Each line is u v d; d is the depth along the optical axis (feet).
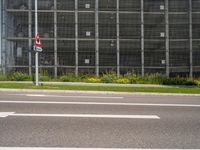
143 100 39.65
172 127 21.79
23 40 104.78
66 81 81.97
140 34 107.96
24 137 18.22
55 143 17.03
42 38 104.47
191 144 17.26
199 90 55.52
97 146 16.57
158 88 59.41
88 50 106.11
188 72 107.86
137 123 23.04
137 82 80.38
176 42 108.78
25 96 42.14
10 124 21.85
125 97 43.91
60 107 30.91
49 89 52.75
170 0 108.58
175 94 49.39
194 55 108.58
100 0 107.04
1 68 103.30
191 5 108.47
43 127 21.02
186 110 30.32
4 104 32.60
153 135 19.30
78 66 105.50
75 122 22.95
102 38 106.63
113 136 18.86
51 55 104.83
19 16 104.99
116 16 107.14
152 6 108.37
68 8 105.81
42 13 104.94
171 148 16.42
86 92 50.93
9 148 15.89
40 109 29.27
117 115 26.53
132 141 17.75
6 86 57.26
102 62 106.42
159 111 29.43
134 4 107.96
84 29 106.42
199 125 22.65
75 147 16.31
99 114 26.86
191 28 108.37
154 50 108.27
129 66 107.04
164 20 108.27
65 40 105.50
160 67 107.86
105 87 59.41
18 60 104.12
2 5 105.19
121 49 107.45
